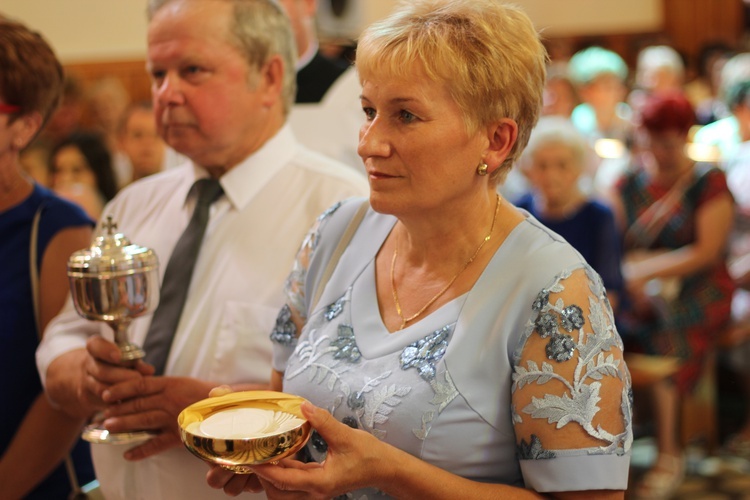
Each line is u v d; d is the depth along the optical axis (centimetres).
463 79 127
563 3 1088
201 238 195
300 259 161
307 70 314
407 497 127
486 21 129
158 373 188
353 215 157
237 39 188
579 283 130
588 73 683
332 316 147
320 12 797
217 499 181
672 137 403
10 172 217
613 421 128
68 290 217
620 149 591
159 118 191
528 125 134
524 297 131
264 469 120
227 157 194
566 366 126
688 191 407
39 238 216
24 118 213
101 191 420
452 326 133
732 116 570
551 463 126
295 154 202
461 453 130
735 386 485
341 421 137
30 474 212
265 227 192
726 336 425
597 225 365
